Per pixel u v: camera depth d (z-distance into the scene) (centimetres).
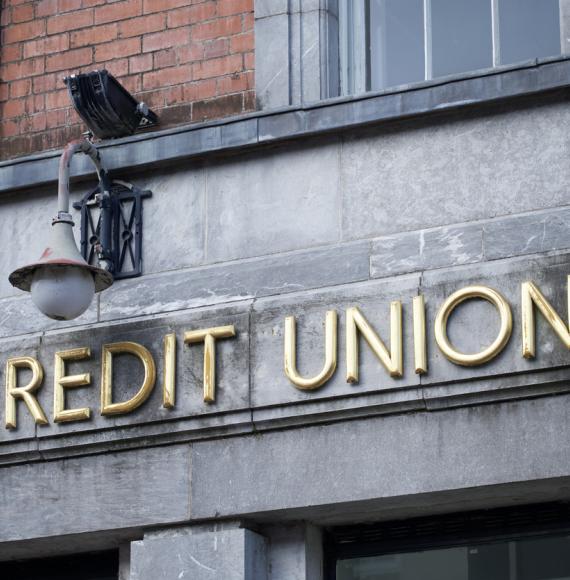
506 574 1384
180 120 1550
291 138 1464
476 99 1406
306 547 1406
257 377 1409
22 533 1462
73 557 1520
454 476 1339
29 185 1545
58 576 1523
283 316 1415
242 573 1379
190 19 1573
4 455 1480
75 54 1612
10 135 1617
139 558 1415
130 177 1522
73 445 1459
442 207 1409
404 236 1409
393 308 1374
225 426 1413
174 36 1575
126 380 1455
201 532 1406
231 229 1473
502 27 1496
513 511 1392
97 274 1398
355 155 1452
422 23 1525
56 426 1465
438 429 1353
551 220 1366
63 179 1420
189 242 1484
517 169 1396
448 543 1406
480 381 1340
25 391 1480
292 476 1387
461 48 1507
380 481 1359
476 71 1411
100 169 1502
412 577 1411
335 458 1377
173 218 1497
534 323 1333
